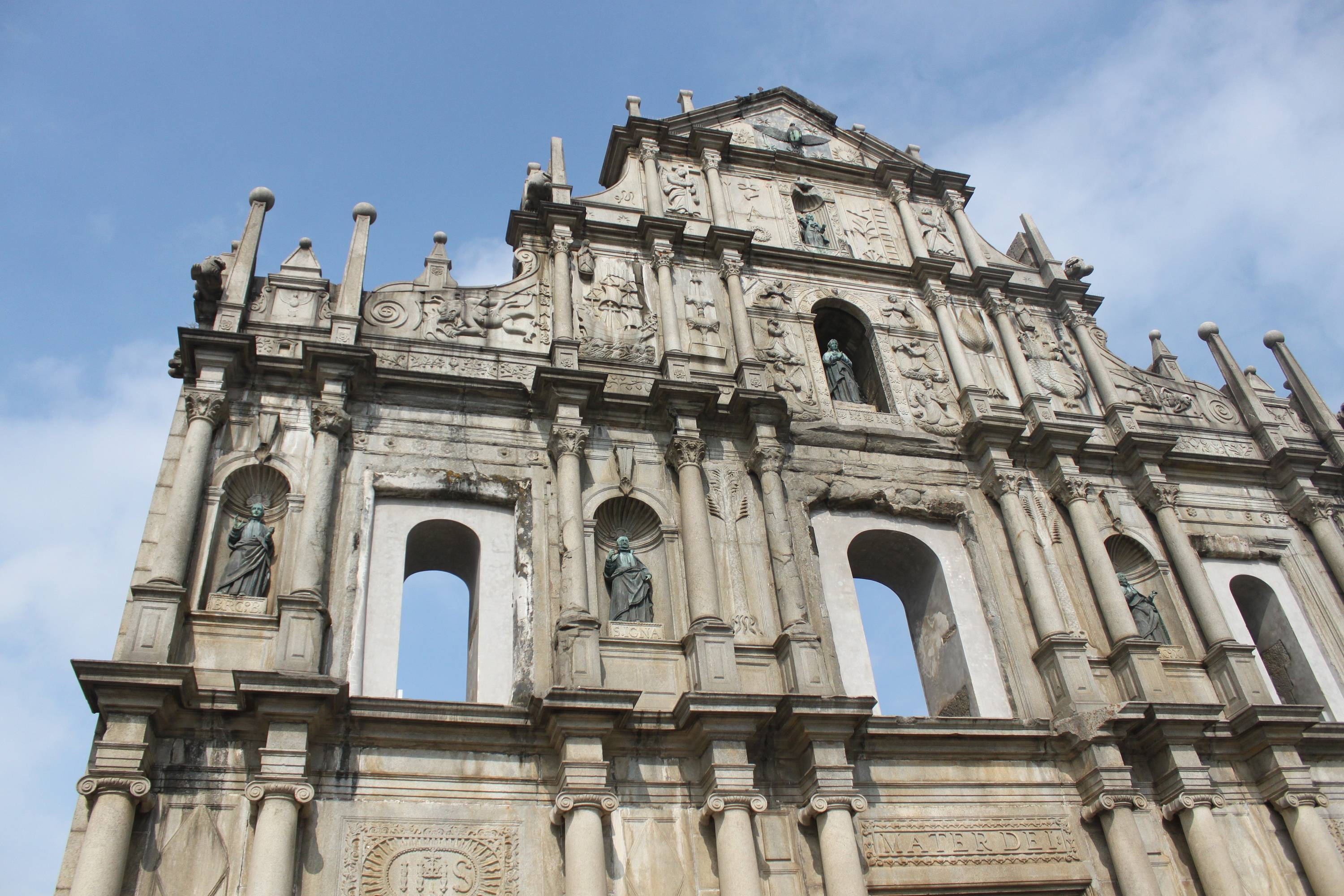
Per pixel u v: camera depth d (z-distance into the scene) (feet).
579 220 77.77
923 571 72.23
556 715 52.24
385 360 67.62
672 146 88.22
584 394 66.44
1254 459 81.87
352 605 56.70
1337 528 79.87
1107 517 75.61
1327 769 66.28
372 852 48.65
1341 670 73.26
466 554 65.31
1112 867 58.08
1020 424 74.69
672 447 66.74
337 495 60.03
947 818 57.62
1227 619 74.18
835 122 97.09
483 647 58.18
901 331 82.64
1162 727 61.16
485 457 64.49
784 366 76.64
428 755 52.01
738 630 61.00
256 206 70.54
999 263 91.45
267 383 63.00
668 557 63.52
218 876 45.96
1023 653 65.98
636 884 50.90
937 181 94.48
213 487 58.29
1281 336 92.53
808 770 55.11
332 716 50.44
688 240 80.33
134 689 47.24
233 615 53.62
